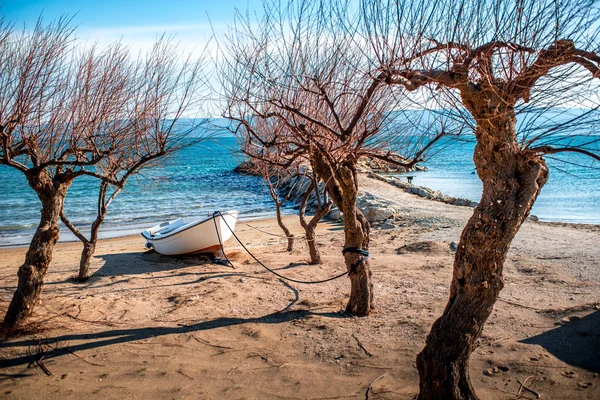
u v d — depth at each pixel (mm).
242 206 25344
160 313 7457
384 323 6527
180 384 5082
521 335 5723
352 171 6734
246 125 6305
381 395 4684
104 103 6398
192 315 7297
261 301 7984
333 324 6578
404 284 8625
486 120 3740
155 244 12359
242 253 12633
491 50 3508
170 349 5957
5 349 5965
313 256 10781
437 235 13633
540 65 3309
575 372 4742
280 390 4898
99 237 17500
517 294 7535
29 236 18188
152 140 6918
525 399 4387
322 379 5074
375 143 6797
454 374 3957
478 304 3973
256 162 10305
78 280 9719
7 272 11242
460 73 3623
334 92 6648
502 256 3945
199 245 11836
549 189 29234
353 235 6934
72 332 6539
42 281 6910
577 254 10102
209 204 26141
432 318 6566
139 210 24234
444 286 8328
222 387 4996
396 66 3975
